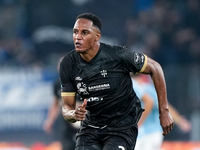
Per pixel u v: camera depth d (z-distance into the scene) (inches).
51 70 1483.8
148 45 1802.4
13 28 1911.9
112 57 608.1
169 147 1211.9
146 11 1895.9
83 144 633.0
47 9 1817.2
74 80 618.2
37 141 1424.7
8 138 1437.0
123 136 620.7
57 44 1770.4
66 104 627.8
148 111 933.2
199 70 1422.2
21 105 1449.3
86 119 641.0
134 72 621.6
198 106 1397.6
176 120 1062.4
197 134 1379.2
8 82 1469.0
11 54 1827.0
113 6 1846.7
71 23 1800.0
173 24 1861.5
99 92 608.4
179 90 1419.8
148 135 962.1
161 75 623.8
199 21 1879.9
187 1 1919.3
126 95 618.5
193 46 1814.7
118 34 1836.9
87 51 601.6
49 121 1070.4
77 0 1812.3
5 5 1969.7
